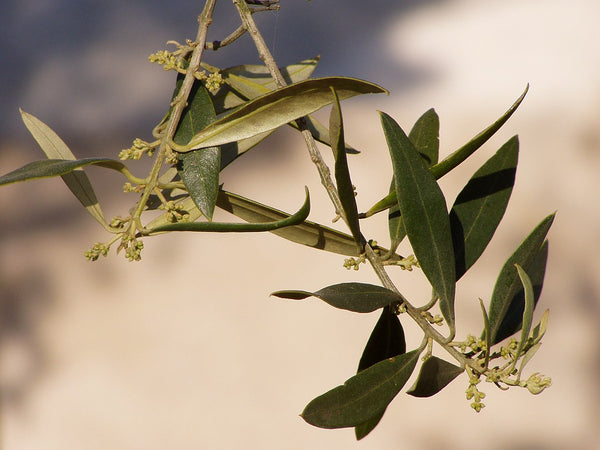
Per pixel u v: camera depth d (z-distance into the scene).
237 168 3.91
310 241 0.90
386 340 0.91
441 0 4.87
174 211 0.89
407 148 0.90
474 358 0.89
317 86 0.89
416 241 0.89
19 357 3.45
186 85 0.90
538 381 0.88
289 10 4.38
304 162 3.93
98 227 3.85
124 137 4.14
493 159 0.92
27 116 0.90
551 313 3.39
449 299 0.89
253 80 0.94
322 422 0.87
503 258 3.51
